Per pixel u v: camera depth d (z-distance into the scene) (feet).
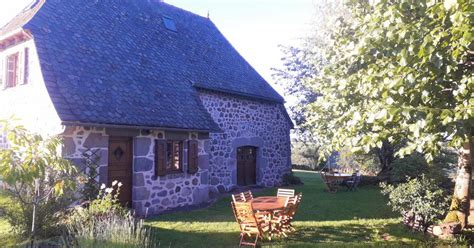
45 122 26.89
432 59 14.08
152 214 30.71
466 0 11.91
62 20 32.99
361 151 17.69
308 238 23.88
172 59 41.57
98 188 26.27
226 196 40.98
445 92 15.81
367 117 16.56
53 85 26.58
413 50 14.82
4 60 33.81
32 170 15.28
